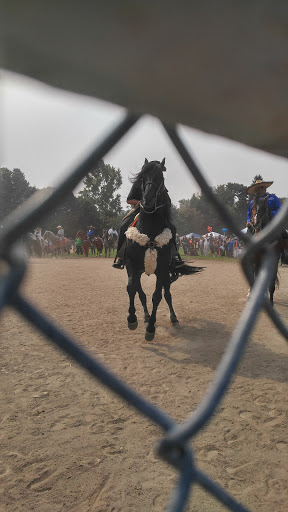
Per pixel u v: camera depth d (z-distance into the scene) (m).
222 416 2.91
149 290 9.37
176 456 0.76
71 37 0.27
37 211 0.51
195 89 0.37
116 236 25.44
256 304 0.88
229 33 0.30
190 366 4.00
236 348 0.81
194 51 0.31
